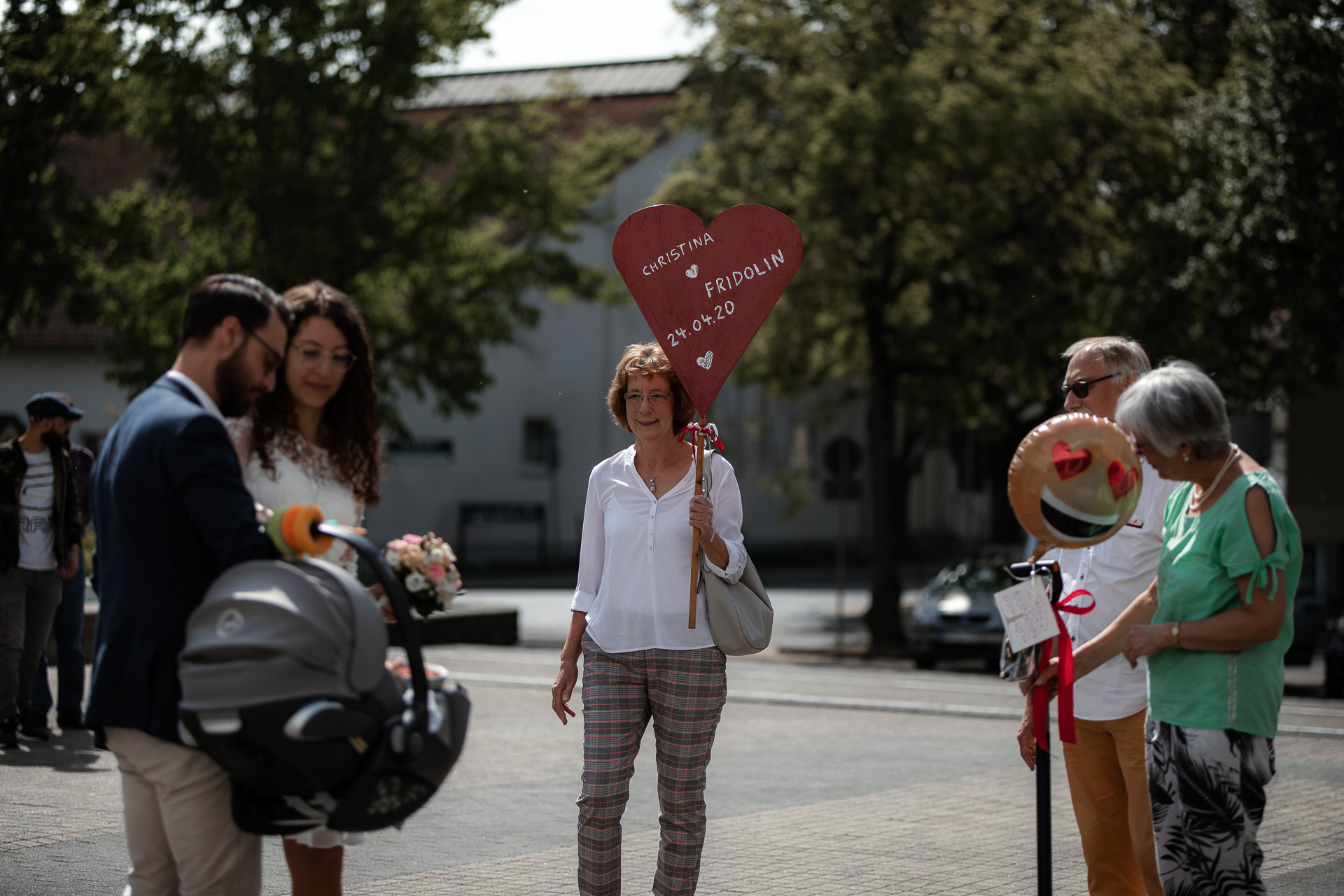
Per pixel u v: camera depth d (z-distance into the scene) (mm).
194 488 3781
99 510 3996
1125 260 23281
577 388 48625
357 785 3645
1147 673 4797
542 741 11078
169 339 26719
